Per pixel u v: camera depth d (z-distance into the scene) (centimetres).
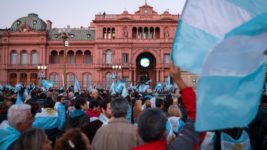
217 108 448
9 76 10206
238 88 464
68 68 10125
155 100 1492
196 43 538
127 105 765
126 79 9862
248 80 472
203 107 443
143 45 9875
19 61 10181
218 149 718
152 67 10225
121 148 718
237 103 460
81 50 10256
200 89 447
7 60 10175
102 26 9975
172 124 1044
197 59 532
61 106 1305
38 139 571
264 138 829
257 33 479
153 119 528
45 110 1191
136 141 723
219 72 456
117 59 9888
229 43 464
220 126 447
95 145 739
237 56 466
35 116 1173
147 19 9894
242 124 462
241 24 488
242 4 538
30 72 10175
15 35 10194
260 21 479
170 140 940
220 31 533
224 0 547
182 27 548
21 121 750
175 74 540
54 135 1183
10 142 715
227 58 462
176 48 543
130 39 9888
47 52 10231
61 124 1250
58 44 10219
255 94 475
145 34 10019
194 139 531
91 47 10212
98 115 1268
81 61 10369
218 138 718
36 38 10188
